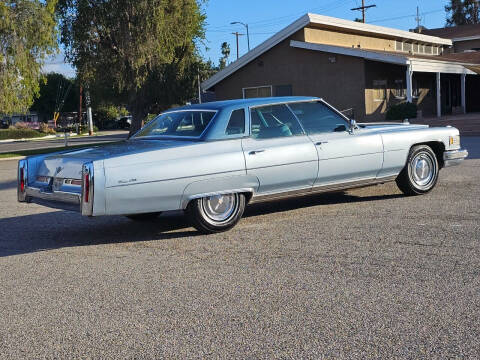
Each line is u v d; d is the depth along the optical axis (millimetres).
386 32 30906
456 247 5398
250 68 28391
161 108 34094
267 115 6863
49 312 4273
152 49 28938
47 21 26578
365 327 3678
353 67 25141
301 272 4891
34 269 5469
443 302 4039
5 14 25438
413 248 5441
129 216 7738
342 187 7453
